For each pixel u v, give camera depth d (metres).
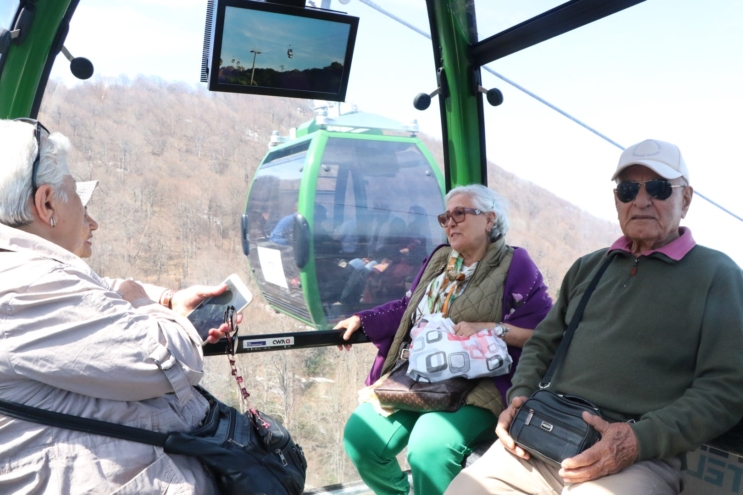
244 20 2.73
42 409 1.35
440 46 3.44
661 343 1.94
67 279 1.39
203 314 2.07
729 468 1.99
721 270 1.92
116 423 1.43
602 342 2.06
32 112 2.66
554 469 2.02
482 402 2.53
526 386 2.26
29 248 1.43
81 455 1.36
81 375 1.35
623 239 2.21
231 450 1.57
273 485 1.61
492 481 2.05
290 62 2.93
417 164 4.89
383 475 2.74
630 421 1.86
